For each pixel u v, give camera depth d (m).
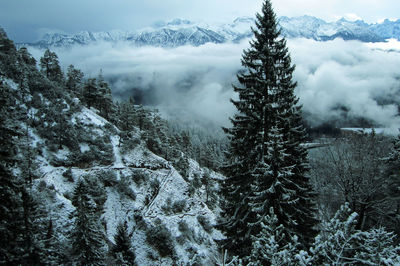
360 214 14.41
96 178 44.81
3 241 12.01
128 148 58.38
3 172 11.53
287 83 11.26
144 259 35.16
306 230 11.49
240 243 12.23
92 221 23.53
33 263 14.12
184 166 68.50
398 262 5.23
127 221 41.03
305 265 5.50
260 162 10.35
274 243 6.20
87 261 22.03
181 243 39.25
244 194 12.20
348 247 5.80
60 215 30.23
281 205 10.16
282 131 11.41
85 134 53.62
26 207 13.93
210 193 64.81
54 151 45.19
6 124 11.34
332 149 17.06
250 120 11.77
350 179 14.54
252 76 11.54
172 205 48.72
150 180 52.53
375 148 15.47
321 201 16.53
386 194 14.15
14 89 49.25
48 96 56.91
